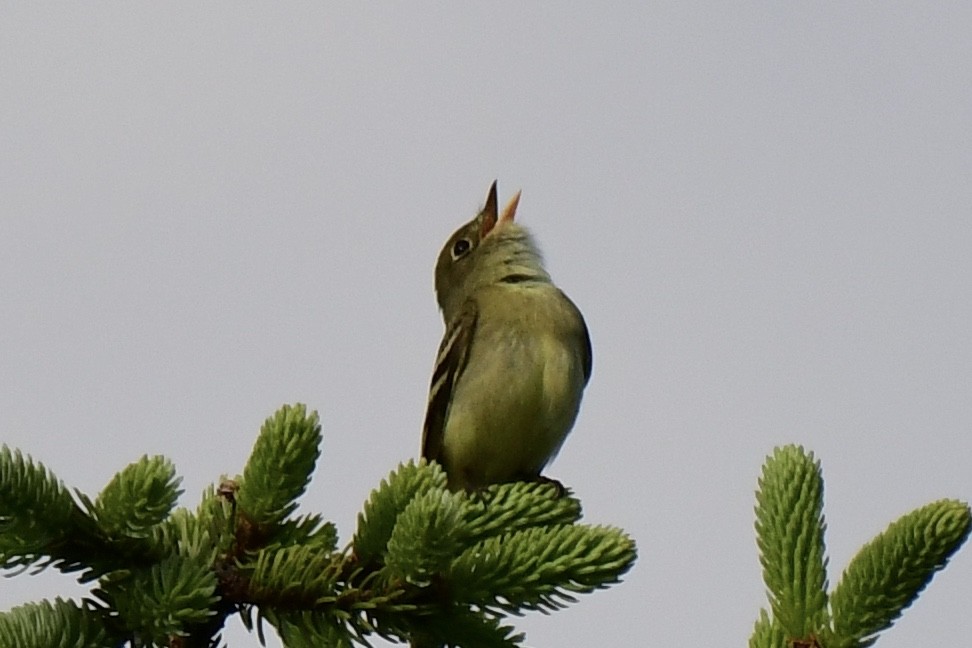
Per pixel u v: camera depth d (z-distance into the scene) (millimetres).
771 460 8352
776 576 7930
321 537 8641
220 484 8398
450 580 7859
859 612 7539
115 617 7406
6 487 7133
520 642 8070
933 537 7328
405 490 8195
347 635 7910
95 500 7504
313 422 8266
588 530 7871
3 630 7137
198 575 7348
